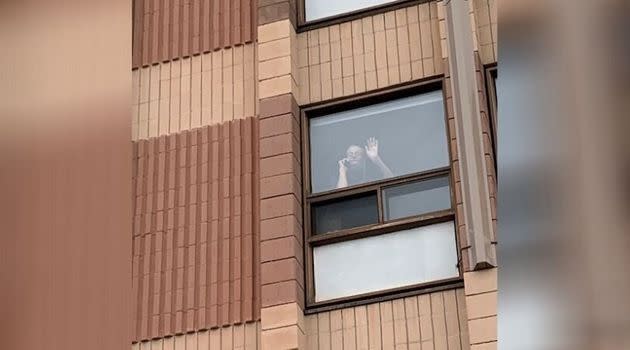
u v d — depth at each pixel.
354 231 9.27
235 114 10.01
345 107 9.90
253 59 10.23
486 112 9.10
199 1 10.67
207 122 10.05
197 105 10.16
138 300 9.37
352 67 9.95
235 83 10.16
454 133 9.18
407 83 9.70
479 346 8.19
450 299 8.66
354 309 8.89
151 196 9.82
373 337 8.72
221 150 9.86
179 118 10.16
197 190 9.73
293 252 9.05
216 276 9.28
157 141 10.09
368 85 9.82
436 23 9.85
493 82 9.34
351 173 9.69
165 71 10.45
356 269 9.20
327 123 9.93
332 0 10.38
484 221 8.59
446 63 9.38
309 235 9.39
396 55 9.84
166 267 9.45
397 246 9.20
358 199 9.54
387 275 9.10
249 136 9.83
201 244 9.47
